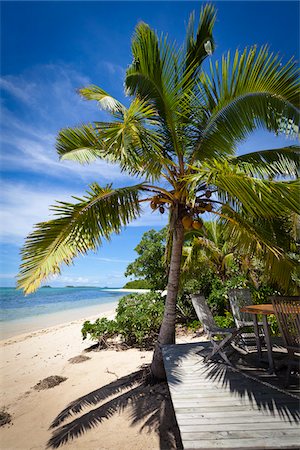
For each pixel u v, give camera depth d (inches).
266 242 161.9
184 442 75.3
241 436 77.5
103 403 168.7
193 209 180.2
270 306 146.4
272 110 148.5
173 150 186.9
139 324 304.3
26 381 227.1
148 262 426.3
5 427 150.6
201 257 369.7
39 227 130.8
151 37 160.6
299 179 134.0
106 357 275.1
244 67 142.9
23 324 619.8
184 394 109.1
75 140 203.0
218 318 318.3
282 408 94.3
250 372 131.8
